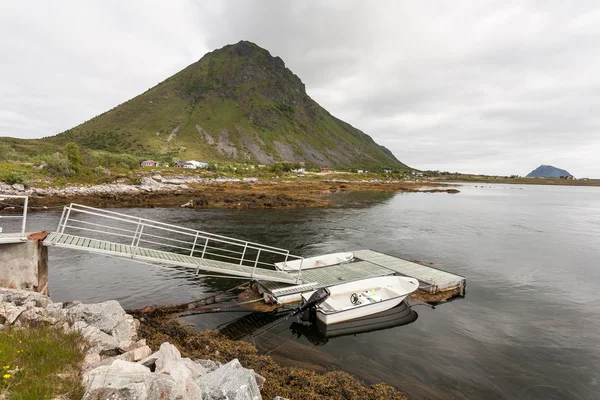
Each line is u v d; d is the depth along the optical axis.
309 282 18.19
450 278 20.19
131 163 116.19
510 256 29.05
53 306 10.22
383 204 69.56
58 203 50.03
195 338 12.52
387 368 11.80
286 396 9.16
